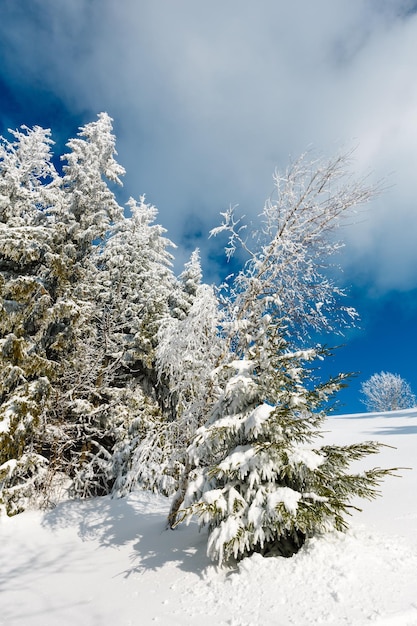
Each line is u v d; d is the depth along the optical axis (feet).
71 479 45.06
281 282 23.88
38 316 43.04
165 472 29.60
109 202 53.57
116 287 52.34
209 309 25.84
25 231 42.32
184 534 25.41
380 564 15.55
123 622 15.56
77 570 22.70
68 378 45.60
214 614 14.65
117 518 32.58
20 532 30.99
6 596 20.10
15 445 36.32
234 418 20.75
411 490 29.78
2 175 49.16
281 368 21.95
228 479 20.94
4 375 38.37
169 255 66.59
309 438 21.63
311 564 16.14
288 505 17.31
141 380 53.06
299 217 23.63
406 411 119.55
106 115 56.95
